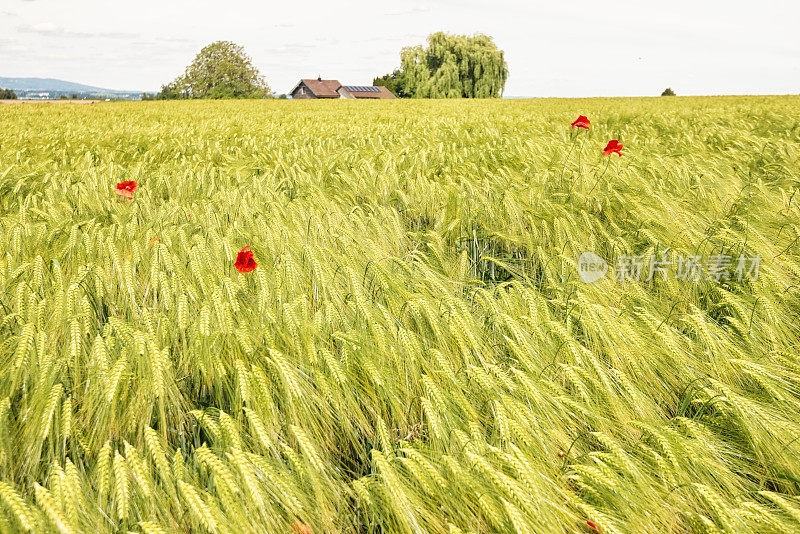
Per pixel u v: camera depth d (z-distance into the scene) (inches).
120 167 248.8
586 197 174.9
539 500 61.7
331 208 168.1
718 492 70.2
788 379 89.9
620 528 61.8
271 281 111.6
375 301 110.7
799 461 72.6
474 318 107.7
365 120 555.2
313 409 82.6
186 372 89.5
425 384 80.8
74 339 84.9
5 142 356.5
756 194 174.9
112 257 114.2
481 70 2482.8
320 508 67.1
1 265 110.2
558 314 113.6
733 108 600.4
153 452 65.8
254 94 2910.9
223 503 61.3
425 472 67.6
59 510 55.7
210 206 163.5
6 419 69.8
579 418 82.8
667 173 204.4
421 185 195.0
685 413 90.8
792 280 124.9
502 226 160.7
